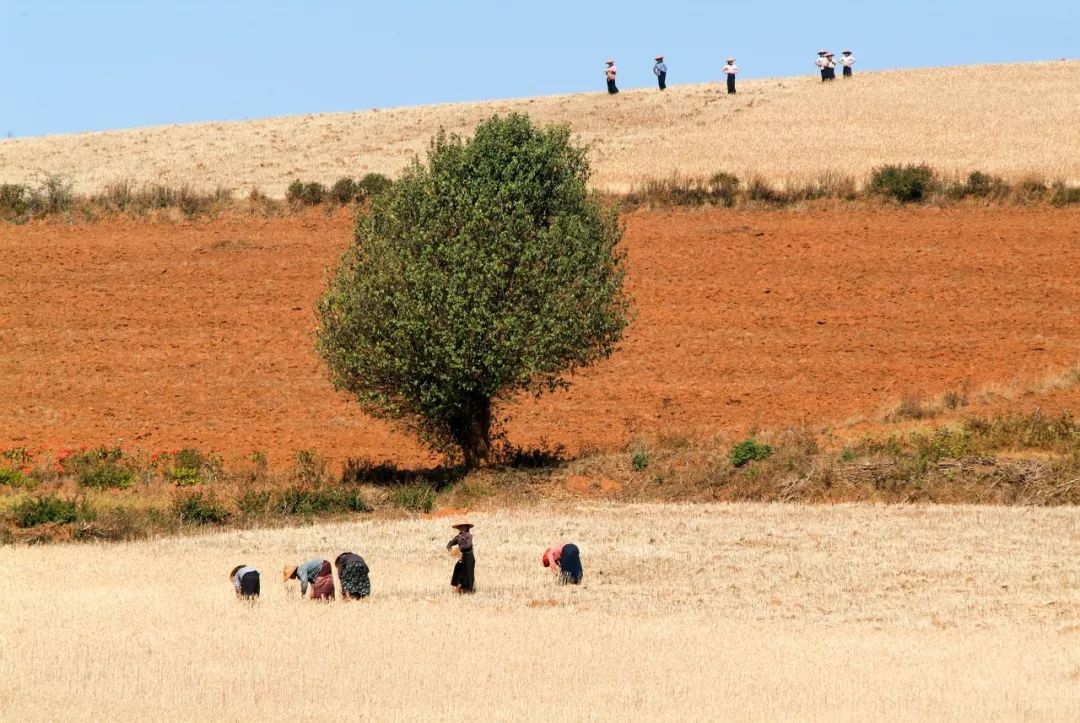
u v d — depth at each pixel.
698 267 182.25
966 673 60.94
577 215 130.62
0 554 97.31
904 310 169.12
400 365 122.50
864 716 54.25
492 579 85.69
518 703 56.44
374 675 61.00
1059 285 172.50
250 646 66.31
